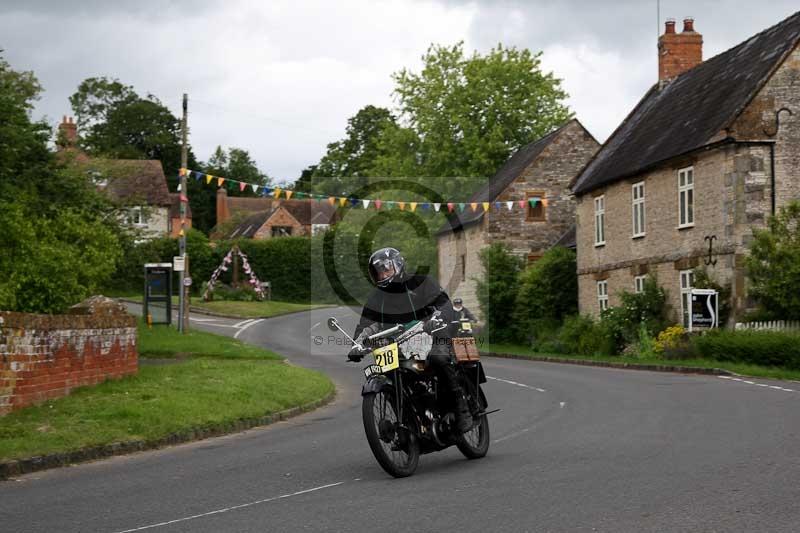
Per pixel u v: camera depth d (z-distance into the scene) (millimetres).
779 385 18016
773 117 27219
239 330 39438
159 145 89438
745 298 26625
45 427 11570
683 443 10102
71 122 72812
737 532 6043
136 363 17375
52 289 21641
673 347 26828
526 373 23578
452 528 6375
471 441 9992
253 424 13984
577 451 9812
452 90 53844
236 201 102812
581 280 37781
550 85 55250
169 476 9266
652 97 37938
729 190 27156
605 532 6125
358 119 73750
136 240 37594
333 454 10469
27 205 25312
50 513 7465
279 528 6566
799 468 8297
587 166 38312
